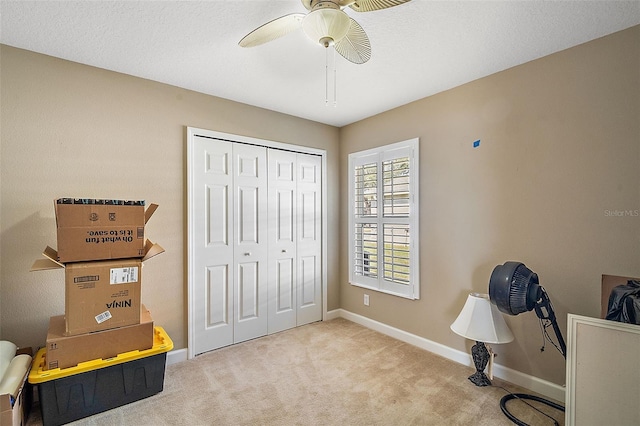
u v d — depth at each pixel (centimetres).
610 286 184
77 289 193
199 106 286
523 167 230
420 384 233
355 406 206
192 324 278
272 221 333
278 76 253
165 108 268
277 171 338
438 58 223
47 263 190
